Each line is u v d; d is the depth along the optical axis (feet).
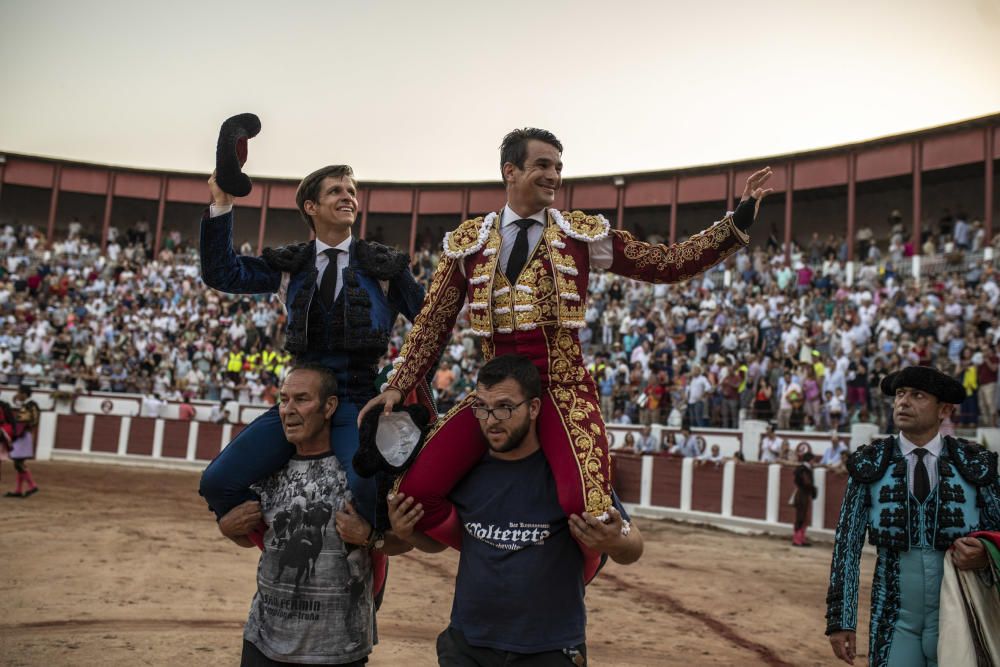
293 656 8.05
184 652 14.62
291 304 9.15
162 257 80.43
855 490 9.27
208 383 60.08
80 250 79.05
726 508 40.78
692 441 44.37
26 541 25.12
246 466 8.36
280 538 8.24
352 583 8.19
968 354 38.75
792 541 36.14
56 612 16.98
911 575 8.76
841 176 66.44
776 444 41.39
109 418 57.62
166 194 86.58
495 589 7.22
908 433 9.15
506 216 7.98
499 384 7.20
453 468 7.57
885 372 40.68
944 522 8.66
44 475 46.60
